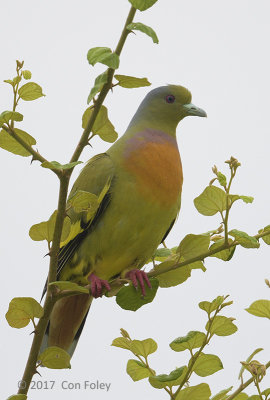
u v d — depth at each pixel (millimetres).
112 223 8188
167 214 8320
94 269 8461
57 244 5953
